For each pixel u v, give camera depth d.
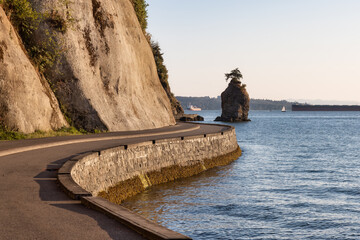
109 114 37.72
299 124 156.88
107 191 19.66
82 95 35.81
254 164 38.97
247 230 17.27
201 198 23.09
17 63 29.09
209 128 51.97
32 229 7.76
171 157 29.16
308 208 21.38
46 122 30.95
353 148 58.34
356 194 25.22
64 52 36.12
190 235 16.41
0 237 7.23
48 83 34.69
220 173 32.69
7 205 9.70
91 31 40.06
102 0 42.81
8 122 27.12
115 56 41.47
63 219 8.49
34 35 34.84
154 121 46.19
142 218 8.23
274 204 22.12
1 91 27.31
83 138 28.48
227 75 180.88
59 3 37.09
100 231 7.67
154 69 55.44
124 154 22.75
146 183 25.16
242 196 23.98
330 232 17.28
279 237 16.47
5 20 29.89
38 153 20.14
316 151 53.53
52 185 12.19
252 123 165.12
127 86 42.94
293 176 32.16
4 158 18.06
